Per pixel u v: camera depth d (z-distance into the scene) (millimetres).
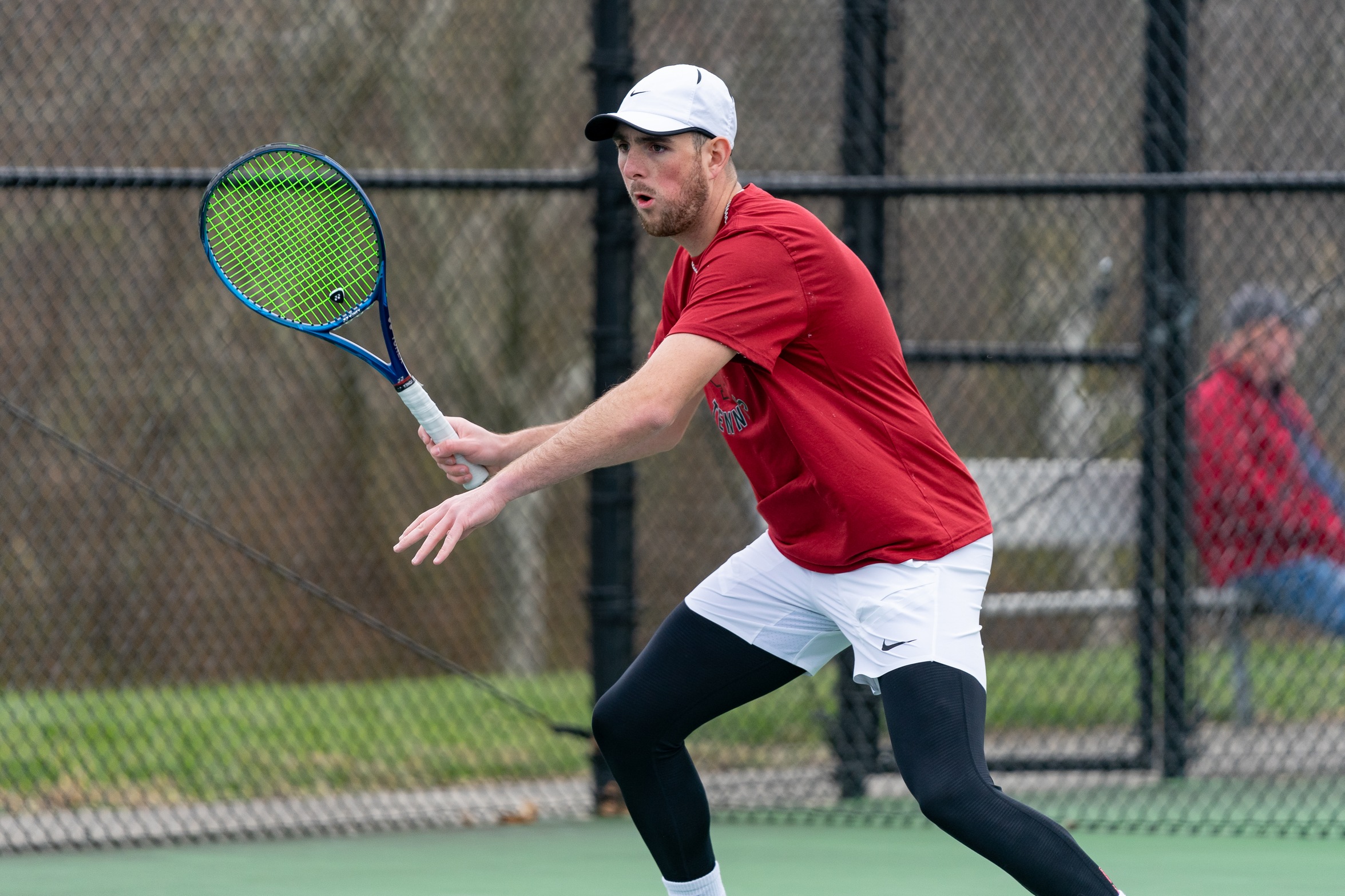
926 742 9891
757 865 15477
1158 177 17000
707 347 9891
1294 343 20672
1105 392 25453
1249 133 21234
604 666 18094
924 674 10047
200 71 26922
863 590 10344
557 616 37094
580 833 17125
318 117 29844
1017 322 24125
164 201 27734
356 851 16141
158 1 25266
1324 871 15102
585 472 9820
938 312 23781
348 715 21875
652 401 9742
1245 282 21938
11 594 27156
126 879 14805
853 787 18438
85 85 23906
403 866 15422
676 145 10312
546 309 37344
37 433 27797
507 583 37125
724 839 16750
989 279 24000
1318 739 21203
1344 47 20766
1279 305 20500
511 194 34031
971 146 22266
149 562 28953
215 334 30906
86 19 23672
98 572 28359
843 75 18578
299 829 16953
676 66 10547
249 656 30047
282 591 30547
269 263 12898
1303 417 20906
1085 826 17312
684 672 11219
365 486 33125
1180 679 19703
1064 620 27578
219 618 29641
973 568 10375
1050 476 22031
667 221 10445
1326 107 20906
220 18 27016
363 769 19531
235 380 31266
